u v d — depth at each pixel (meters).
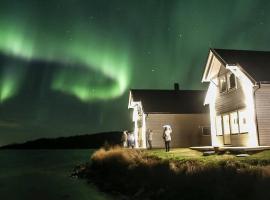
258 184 9.91
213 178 11.90
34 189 21.78
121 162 22.83
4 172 36.84
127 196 15.03
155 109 39.84
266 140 21.30
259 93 21.73
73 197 17.09
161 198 12.52
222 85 26.39
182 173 14.14
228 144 25.14
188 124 40.00
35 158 69.31
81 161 51.12
